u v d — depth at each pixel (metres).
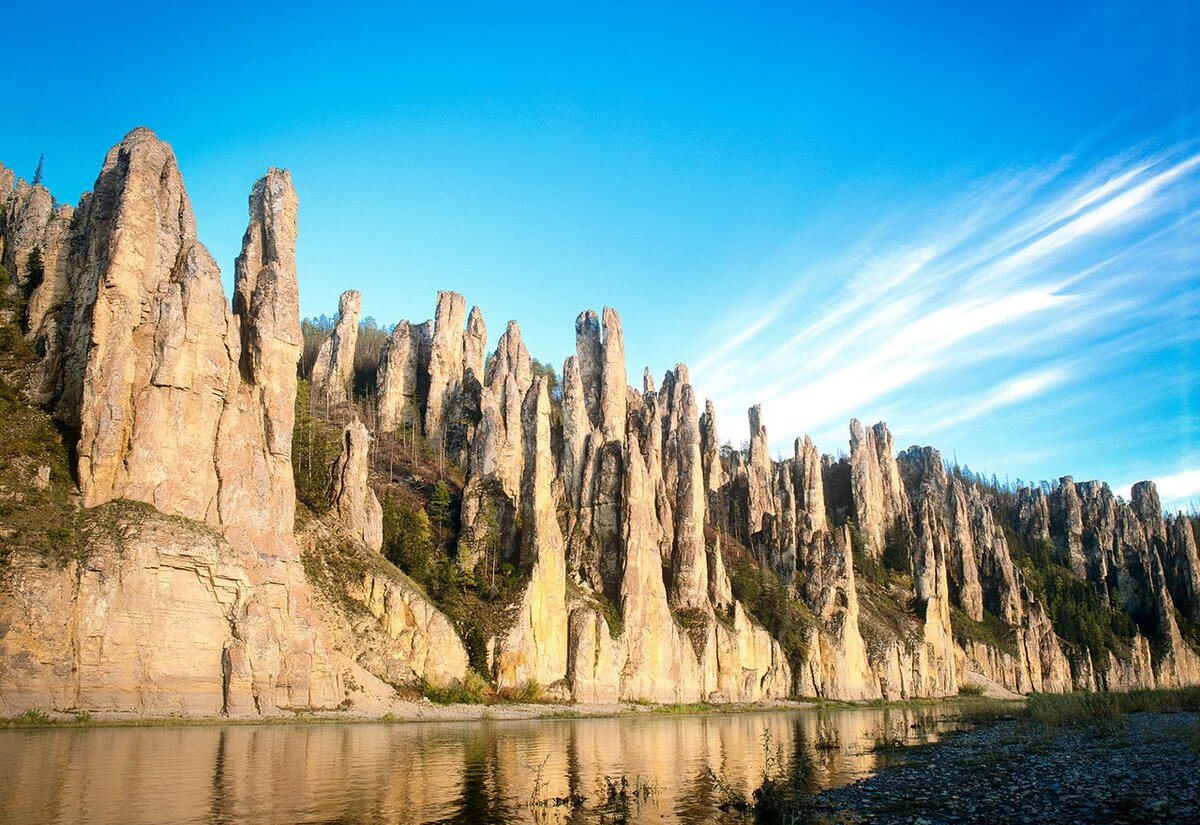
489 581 130.88
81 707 70.00
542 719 106.06
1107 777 52.62
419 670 105.12
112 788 43.59
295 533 103.44
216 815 39.06
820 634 167.50
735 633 151.38
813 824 42.28
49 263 100.25
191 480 84.88
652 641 138.25
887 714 126.69
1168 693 112.56
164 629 76.06
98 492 79.81
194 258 89.69
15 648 67.56
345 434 121.56
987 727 96.19
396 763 57.50
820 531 191.00
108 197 96.50
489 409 155.62
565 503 159.12
